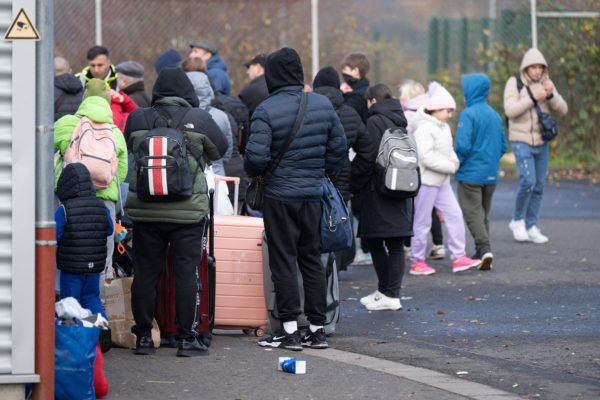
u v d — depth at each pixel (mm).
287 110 13305
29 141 9797
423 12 38406
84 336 10422
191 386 11461
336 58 35688
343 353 13578
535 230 25172
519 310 16953
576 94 39875
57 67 18000
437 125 20609
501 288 19125
